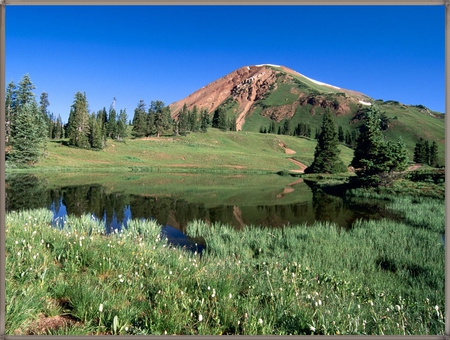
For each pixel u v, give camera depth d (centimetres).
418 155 6750
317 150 5712
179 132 11350
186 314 342
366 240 1039
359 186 3059
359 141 3077
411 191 2497
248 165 8506
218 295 413
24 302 311
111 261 508
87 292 350
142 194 2600
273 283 495
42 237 574
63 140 7462
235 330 330
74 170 5350
